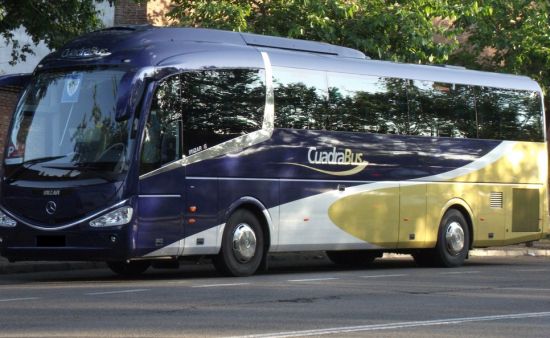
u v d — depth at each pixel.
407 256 33.72
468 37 38.81
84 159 20.34
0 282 20.62
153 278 22.02
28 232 20.47
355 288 19.25
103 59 20.81
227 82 22.08
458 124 27.66
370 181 25.17
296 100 23.53
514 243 29.25
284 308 15.62
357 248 24.91
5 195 20.92
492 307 16.48
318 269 26.52
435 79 27.19
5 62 35.34
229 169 21.94
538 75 37.94
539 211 29.72
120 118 19.86
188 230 21.11
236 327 13.32
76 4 27.05
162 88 20.73
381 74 25.78
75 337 12.18
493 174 28.47
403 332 13.28
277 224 22.97
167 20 36.19
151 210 20.42
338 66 24.73
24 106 21.39
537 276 23.39
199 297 16.94
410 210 26.20
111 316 14.20
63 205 20.25
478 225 28.09
